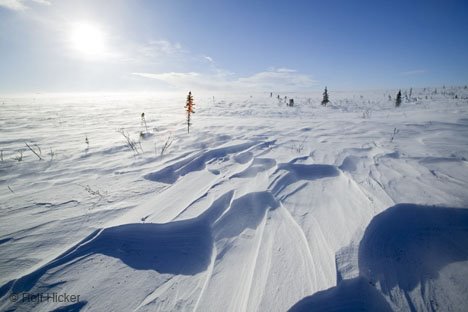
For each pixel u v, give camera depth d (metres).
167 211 2.88
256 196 3.19
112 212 2.90
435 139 5.68
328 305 1.82
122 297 1.90
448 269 2.29
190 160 4.62
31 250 2.31
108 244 2.44
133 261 2.26
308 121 8.90
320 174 3.89
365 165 4.10
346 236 2.38
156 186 3.63
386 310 1.88
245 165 4.31
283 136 6.21
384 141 5.59
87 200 3.20
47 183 3.75
